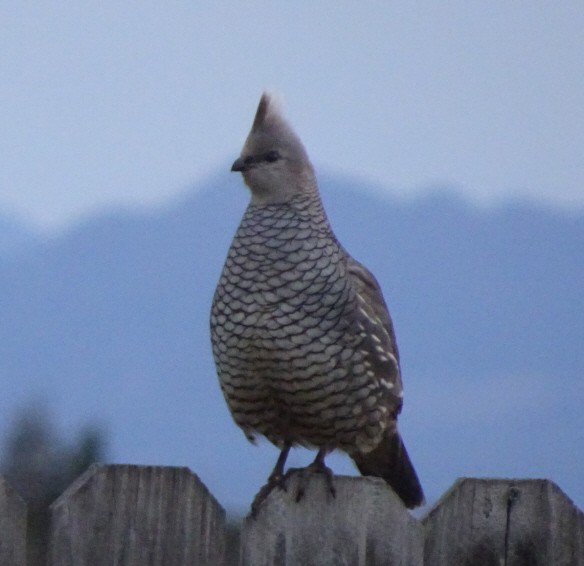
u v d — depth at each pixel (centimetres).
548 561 1041
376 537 1005
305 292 1222
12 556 941
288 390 1227
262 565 998
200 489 989
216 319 1244
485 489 1040
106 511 972
